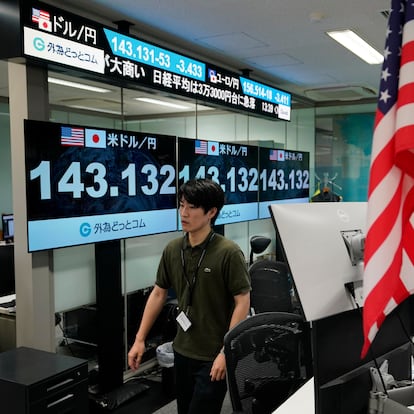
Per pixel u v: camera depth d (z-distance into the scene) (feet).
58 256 10.12
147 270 12.74
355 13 10.62
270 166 16.97
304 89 19.54
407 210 3.54
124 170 10.73
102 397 10.75
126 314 12.08
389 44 3.49
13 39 8.43
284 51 13.82
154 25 11.42
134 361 7.30
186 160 12.62
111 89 11.48
